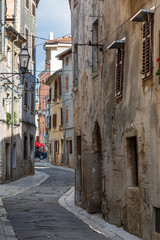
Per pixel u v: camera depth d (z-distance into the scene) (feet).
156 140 29.99
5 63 97.30
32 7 130.41
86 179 52.54
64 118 174.19
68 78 170.30
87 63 53.16
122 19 38.75
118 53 39.40
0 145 93.91
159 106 29.40
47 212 48.85
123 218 37.65
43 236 33.68
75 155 60.39
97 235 34.88
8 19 108.78
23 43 117.19
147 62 31.73
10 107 102.78
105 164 44.32
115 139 40.40
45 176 121.60
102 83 45.68
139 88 33.50
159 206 29.48
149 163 31.37
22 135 114.52
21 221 41.50
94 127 49.34
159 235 29.27
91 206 49.24
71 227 38.83
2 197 66.49
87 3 53.21
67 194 71.61
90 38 51.47
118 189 39.34
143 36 32.45
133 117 34.96
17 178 108.17
